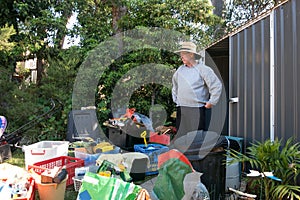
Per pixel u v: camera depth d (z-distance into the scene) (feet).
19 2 20.38
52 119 16.70
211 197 7.97
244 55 11.68
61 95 16.89
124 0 22.03
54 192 7.45
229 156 8.34
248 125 11.12
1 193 6.71
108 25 21.63
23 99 17.02
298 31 7.90
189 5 21.53
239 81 12.17
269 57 9.61
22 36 20.17
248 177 8.36
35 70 21.26
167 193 7.00
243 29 11.81
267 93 9.70
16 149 14.46
